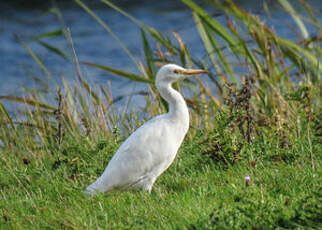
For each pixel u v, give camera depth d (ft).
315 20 48.60
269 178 30.04
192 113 43.86
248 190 26.66
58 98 40.70
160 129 30.50
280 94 42.45
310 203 23.89
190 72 31.63
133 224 24.11
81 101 42.70
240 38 43.86
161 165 30.63
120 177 29.73
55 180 32.68
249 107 36.32
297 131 37.45
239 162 33.35
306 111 37.01
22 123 42.11
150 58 45.01
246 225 22.21
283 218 22.67
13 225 25.49
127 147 30.01
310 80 45.42
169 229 23.73
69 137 40.22
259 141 36.65
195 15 45.34
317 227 22.11
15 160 37.32
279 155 33.73
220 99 45.03
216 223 21.97
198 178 31.53
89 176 33.42
